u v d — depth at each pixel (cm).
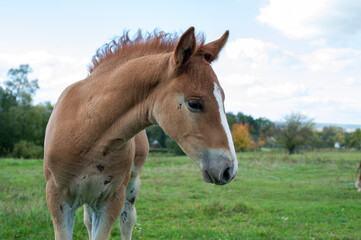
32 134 3534
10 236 431
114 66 263
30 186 900
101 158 254
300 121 3203
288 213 688
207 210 670
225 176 206
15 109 3512
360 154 2842
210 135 209
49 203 268
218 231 525
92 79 267
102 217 286
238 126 4109
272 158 2212
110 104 243
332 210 711
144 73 236
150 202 734
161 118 228
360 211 707
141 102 238
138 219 591
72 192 266
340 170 1543
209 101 211
